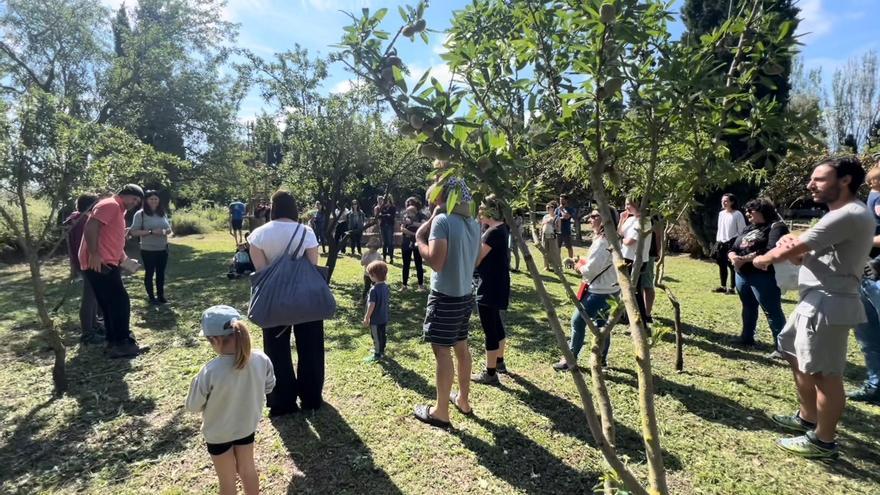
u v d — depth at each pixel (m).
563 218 12.05
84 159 4.31
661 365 4.80
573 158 2.44
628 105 1.49
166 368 4.75
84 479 3.04
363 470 3.07
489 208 1.54
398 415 3.75
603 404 1.54
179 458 3.25
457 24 1.80
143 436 3.52
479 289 4.24
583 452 3.27
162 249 7.30
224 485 2.61
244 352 2.50
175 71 16.55
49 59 14.49
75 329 6.05
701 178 1.53
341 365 4.82
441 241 3.28
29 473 3.10
